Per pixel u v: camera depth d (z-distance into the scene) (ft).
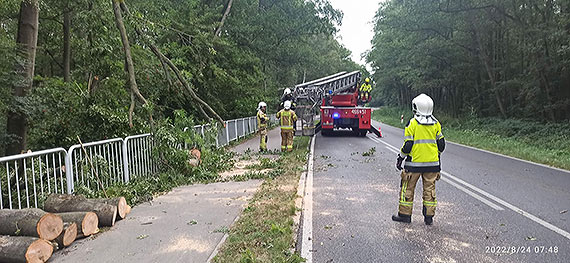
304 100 67.97
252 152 45.60
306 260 13.65
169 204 21.09
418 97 18.01
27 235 13.60
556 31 55.62
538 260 13.65
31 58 28.50
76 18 36.19
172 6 60.44
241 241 15.05
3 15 34.58
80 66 36.81
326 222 18.08
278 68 106.83
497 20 74.28
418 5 74.08
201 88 59.47
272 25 83.10
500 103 78.79
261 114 45.50
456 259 13.79
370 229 17.08
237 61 68.44
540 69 61.67
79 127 26.55
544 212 19.49
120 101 31.81
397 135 72.28
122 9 32.65
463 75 92.48
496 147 49.62
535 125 61.98
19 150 28.99
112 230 16.66
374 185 26.32
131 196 21.43
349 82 76.13
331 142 57.67
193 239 15.49
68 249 14.56
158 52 33.47
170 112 48.85
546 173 30.76
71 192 19.56
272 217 18.16
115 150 23.80
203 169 29.91
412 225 17.63
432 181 17.65
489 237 15.98
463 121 90.07
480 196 23.00
